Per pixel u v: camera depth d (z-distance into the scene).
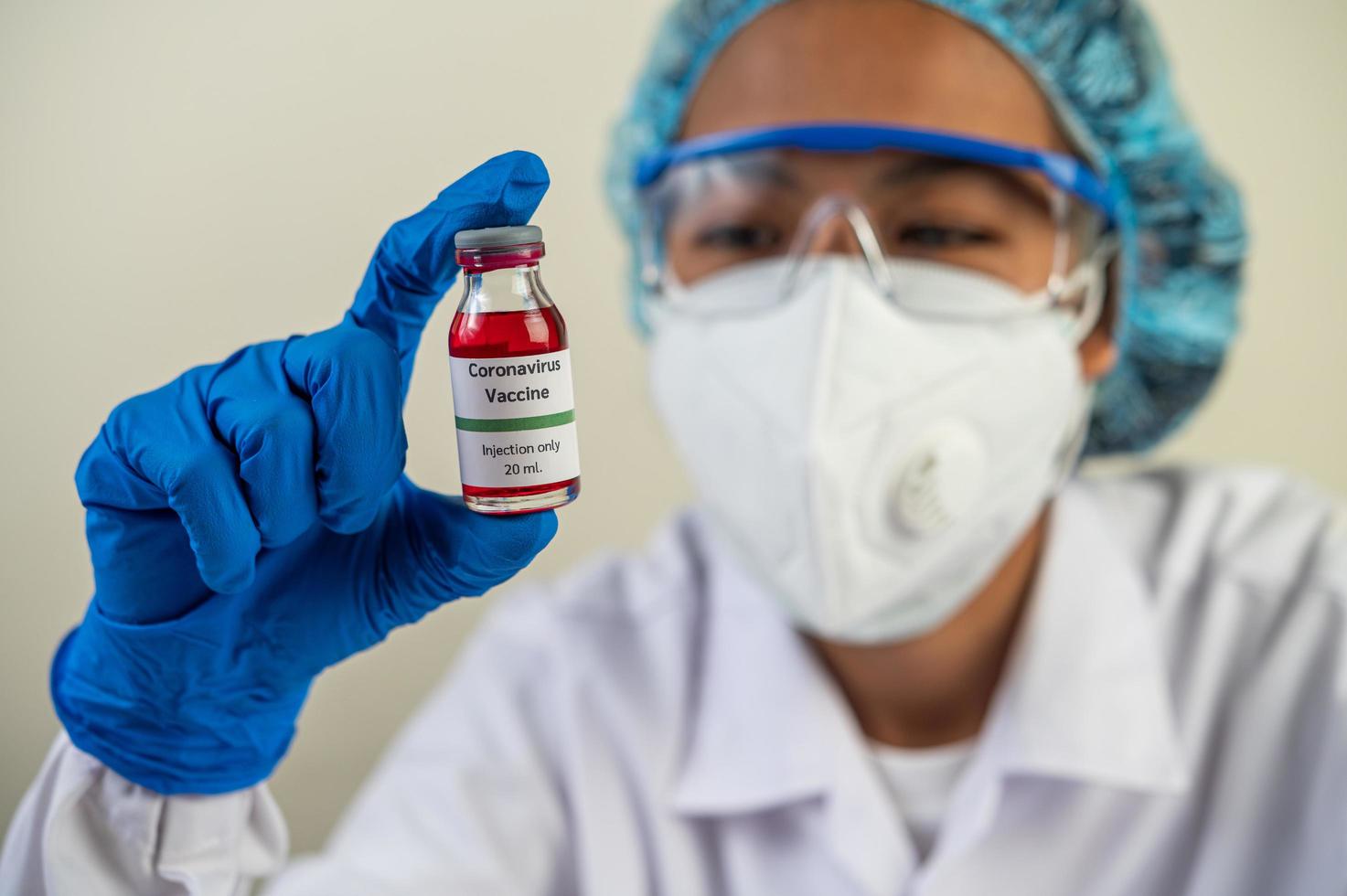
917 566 1.31
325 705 2.36
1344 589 1.45
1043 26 1.34
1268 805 1.40
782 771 1.46
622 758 1.62
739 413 1.31
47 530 2.24
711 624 1.66
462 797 1.58
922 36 1.35
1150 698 1.40
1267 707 1.43
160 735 0.92
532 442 0.78
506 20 2.15
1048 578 1.46
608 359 2.32
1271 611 1.50
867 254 1.29
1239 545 1.59
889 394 1.25
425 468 2.03
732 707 1.55
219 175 2.12
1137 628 1.44
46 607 2.27
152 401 0.83
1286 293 2.13
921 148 1.31
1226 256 1.59
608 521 2.37
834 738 1.46
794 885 1.49
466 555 0.83
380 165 2.14
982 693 1.52
